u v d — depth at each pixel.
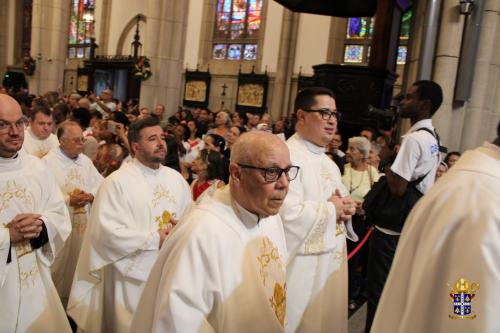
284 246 1.91
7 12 24.28
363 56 14.32
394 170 2.91
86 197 3.54
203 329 1.47
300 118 2.63
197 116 12.08
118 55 19.44
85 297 2.82
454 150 5.55
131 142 2.97
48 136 4.41
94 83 20.25
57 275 3.56
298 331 2.38
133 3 20.00
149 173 2.99
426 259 1.24
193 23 18.09
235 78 17.05
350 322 3.84
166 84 12.08
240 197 1.66
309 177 2.50
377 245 3.10
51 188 2.72
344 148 7.51
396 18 7.59
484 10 5.38
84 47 22.27
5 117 2.41
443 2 5.42
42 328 2.54
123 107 10.93
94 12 21.86
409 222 1.42
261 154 1.61
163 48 11.92
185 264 1.50
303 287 2.35
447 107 5.43
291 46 15.30
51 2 18.81
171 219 2.89
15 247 2.43
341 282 2.53
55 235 2.64
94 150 5.62
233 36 17.30
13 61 24.33
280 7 15.71
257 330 1.59
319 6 6.30
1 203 2.46
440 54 5.45
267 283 1.70
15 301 2.42
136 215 2.83
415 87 3.01
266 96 15.93
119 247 2.69
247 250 1.64
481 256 1.12
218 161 3.77
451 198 1.27
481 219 1.17
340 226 2.56
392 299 1.37
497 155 1.32
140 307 1.69
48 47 19.00
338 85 7.48
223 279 1.54
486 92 5.53
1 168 2.51
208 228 1.57
